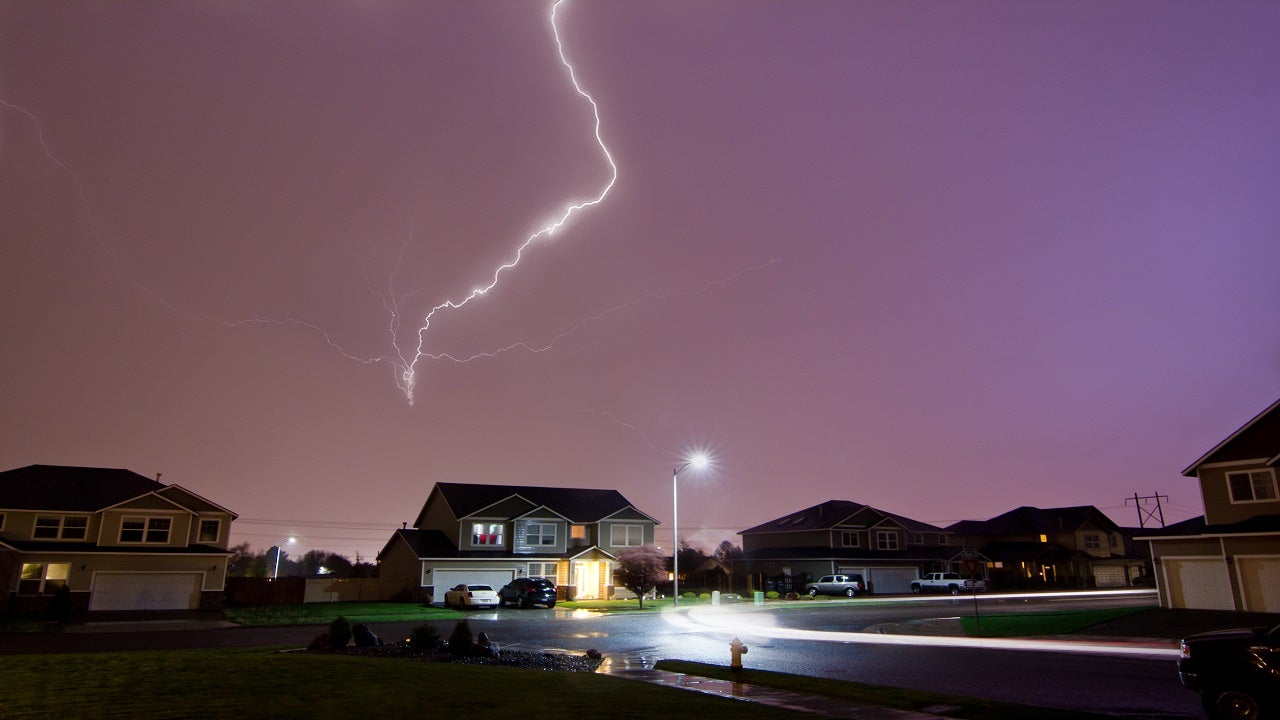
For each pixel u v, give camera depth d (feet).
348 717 31.78
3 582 117.50
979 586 184.14
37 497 126.62
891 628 90.02
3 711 32.58
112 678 42.50
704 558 238.48
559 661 57.82
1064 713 36.24
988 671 52.85
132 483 139.64
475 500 169.27
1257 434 101.96
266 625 98.22
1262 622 81.66
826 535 193.88
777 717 34.04
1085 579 205.67
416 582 153.58
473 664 53.72
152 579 126.93
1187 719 35.99
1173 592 102.63
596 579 167.53
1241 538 96.22
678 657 62.59
